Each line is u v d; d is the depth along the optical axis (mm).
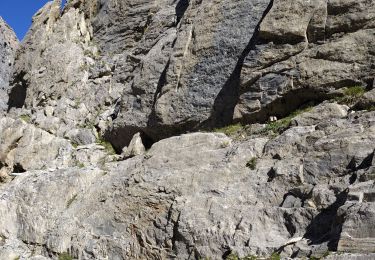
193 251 13414
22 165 22391
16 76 30125
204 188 14656
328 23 15570
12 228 17781
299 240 11711
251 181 14016
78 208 17062
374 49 14719
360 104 14062
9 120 24656
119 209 16062
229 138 16031
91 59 26453
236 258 12320
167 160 16250
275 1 16672
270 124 15867
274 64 16234
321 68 15344
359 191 11133
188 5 20719
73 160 20906
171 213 14531
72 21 28688
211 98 17688
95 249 15484
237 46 17703
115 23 27422
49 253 16328
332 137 13211
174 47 19141
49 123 23562
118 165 18156
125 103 20656
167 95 18594
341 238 10422
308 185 12742
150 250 14672
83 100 24453
